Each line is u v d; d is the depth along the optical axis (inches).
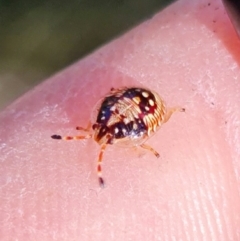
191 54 1.8
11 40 2.8
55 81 1.9
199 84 1.8
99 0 2.8
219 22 1.9
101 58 1.9
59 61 2.7
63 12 2.8
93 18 2.8
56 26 2.8
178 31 1.9
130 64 1.9
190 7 1.9
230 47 1.8
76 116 1.8
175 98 1.8
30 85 2.7
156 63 1.8
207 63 1.8
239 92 1.8
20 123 1.8
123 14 2.8
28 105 1.8
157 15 2.0
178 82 1.8
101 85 1.8
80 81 1.8
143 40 1.9
